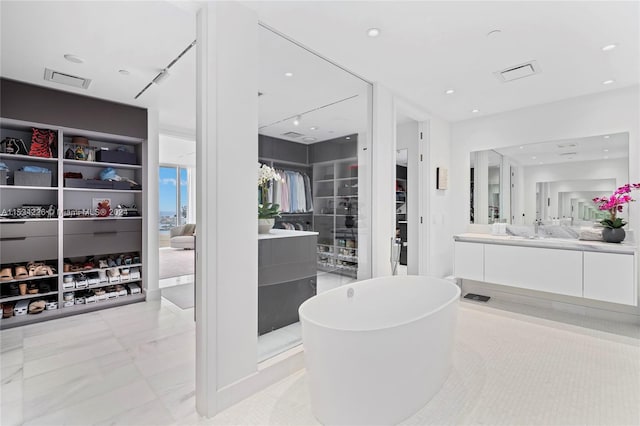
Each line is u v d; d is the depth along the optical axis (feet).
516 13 6.73
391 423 5.56
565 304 11.46
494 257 12.15
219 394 5.91
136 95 11.25
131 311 11.59
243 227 6.31
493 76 9.94
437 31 7.45
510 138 13.32
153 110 12.80
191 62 8.82
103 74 9.56
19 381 6.96
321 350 5.49
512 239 11.85
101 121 11.58
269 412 5.92
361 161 10.19
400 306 9.01
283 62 7.80
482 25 7.20
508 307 12.00
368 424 5.41
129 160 12.94
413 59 8.84
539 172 12.66
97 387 6.72
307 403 6.20
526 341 8.94
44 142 11.00
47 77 9.71
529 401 6.20
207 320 5.73
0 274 10.28
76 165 12.53
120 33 7.40
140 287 13.38
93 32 7.34
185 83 10.21
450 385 6.76
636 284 9.29
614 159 10.94
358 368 5.30
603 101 11.10
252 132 6.48
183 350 8.44
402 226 19.33
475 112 13.52
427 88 10.90
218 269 5.88
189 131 15.80
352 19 6.98
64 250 11.36
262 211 7.48
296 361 7.47
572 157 11.86
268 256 7.59
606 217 11.07
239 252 6.24
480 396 6.38
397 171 20.02
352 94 9.82
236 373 6.22
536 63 9.03
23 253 10.53
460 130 14.83
